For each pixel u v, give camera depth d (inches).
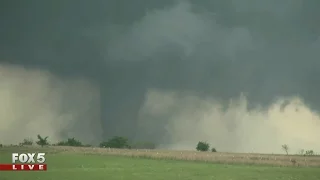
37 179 7760.8
